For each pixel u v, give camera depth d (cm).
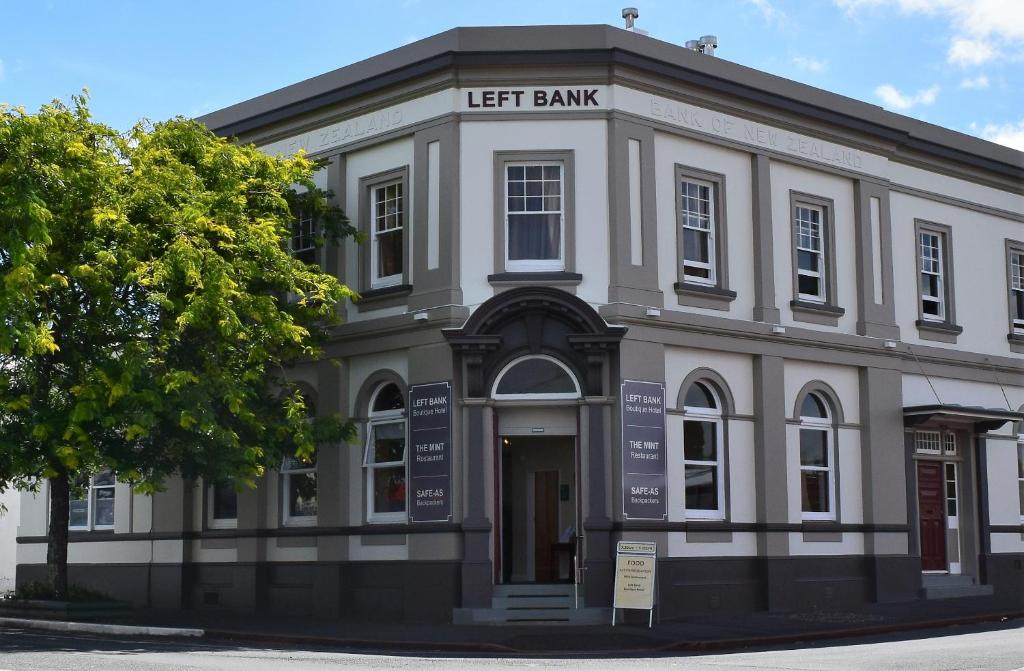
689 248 2508
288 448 2386
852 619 2270
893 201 2894
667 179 2462
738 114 2573
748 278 2573
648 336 2366
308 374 2606
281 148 2681
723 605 2428
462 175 2380
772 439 2552
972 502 2939
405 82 2453
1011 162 3130
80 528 3050
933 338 2925
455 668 1556
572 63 2366
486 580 2270
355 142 2550
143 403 2075
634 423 2320
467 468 2300
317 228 2538
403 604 2353
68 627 2217
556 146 2377
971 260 3056
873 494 2703
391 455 2480
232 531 2702
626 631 2092
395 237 2505
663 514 2334
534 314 2323
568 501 2491
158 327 2180
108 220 2048
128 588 2895
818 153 2714
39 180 2027
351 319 2523
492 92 2388
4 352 1962
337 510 2498
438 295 2362
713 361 2502
